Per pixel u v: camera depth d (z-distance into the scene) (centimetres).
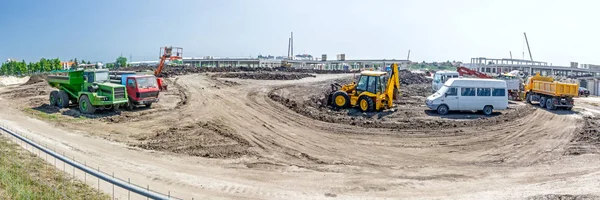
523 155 1516
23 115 2217
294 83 4166
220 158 1405
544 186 1135
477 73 4409
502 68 10119
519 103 3197
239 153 1477
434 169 1322
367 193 1068
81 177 1060
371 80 2503
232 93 3238
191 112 2384
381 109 2566
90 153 1391
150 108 2516
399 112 2495
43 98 2953
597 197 1025
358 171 1284
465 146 1662
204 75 4678
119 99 2325
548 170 1306
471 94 2472
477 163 1405
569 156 1492
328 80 4647
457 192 1086
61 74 2538
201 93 3200
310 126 2041
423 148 1623
